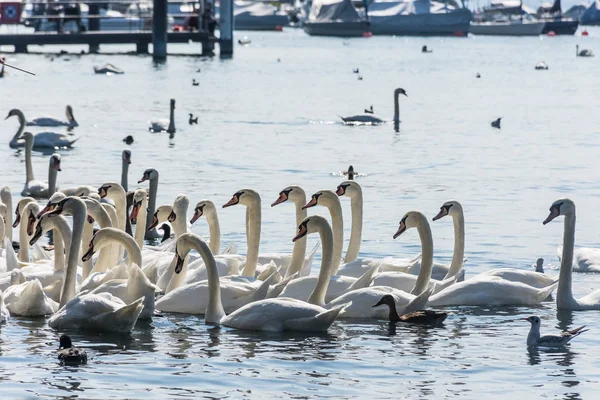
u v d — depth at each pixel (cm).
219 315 1905
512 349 1750
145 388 1517
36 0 14575
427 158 4478
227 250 2292
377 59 14338
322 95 8200
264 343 1761
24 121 4831
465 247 2634
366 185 3678
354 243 2341
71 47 14725
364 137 5356
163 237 2814
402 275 2075
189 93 8112
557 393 1529
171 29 14925
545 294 2077
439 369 1633
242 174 3928
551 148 4866
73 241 1945
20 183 3706
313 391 1520
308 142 5097
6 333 1800
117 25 15812
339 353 1708
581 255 2416
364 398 1492
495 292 2056
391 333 1839
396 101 6122
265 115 6494
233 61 12700
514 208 3216
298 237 1955
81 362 1628
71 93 7894
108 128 5625
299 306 1853
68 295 1942
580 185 3712
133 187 3606
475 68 12400
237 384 1542
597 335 1844
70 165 4181
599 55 16325
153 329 1847
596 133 5534
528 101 7731
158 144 4931
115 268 1981
